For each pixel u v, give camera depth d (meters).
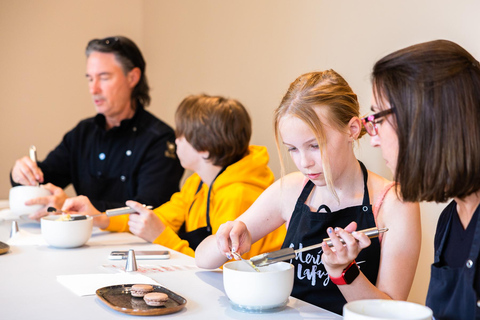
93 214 2.05
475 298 0.88
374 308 0.86
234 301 1.07
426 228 2.28
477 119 0.86
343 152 1.27
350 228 1.06
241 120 2.10
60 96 3.88
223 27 3.41
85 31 3.96
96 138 2.79
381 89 0.92
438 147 0.86
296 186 1.41
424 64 0.87
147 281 1.26
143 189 2.60
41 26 3.79
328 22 2.68
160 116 4.04
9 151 3.72
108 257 1.52
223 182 1.99
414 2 2.29
